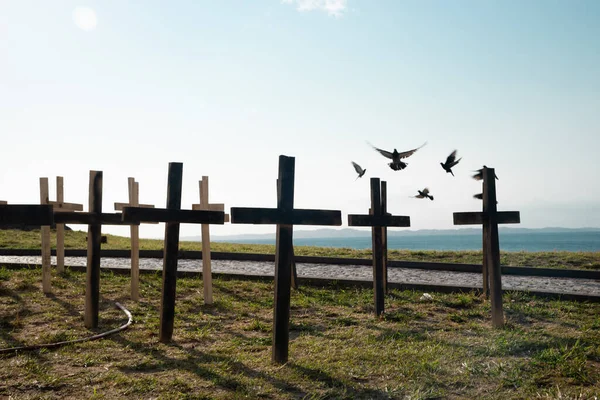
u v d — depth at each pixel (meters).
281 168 7.06
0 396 5.22
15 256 18.44
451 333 8.59
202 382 5.85
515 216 9.30
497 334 8.40
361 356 7.05
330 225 7.30
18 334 7.80
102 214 8.28
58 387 5.56
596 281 15.49
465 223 9.42
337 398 5.53
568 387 5.89
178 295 11.50
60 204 11.34
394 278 15.41
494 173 9.21
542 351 7.19
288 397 5.48
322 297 11.82
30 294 10.73
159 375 6.05
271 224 6.89
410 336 8.27
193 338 7.87
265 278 13.68
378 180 9.77
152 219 7.23
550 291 11.93
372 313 10.23
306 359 6.91
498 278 9.05
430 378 6.21
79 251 19.28
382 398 5.59
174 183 7.49
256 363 6.68
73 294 10.88
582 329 8.70
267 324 9.02
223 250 23.17
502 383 6.02
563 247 181.50
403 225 9.99
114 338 7.71
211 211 7.68
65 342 7.21
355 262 19.55
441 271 17.53
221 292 12.07
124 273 14.24
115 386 5.63
